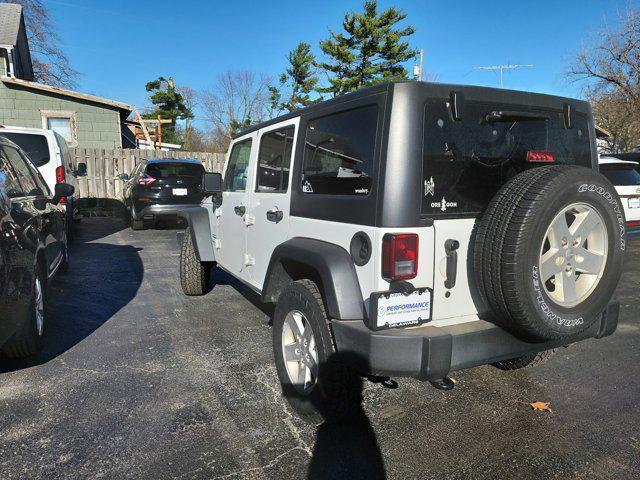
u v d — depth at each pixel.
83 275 6.75
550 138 3.02
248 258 4.10
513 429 2.90
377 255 2.46
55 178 8.03
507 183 2.48
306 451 2.67
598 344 4.25
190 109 47.56
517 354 2.67
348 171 2.72
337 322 2.58
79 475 2.45
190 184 10.71
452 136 2.60
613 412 3.09
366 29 32.66
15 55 19.08
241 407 3.13
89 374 3.59
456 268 2.59
